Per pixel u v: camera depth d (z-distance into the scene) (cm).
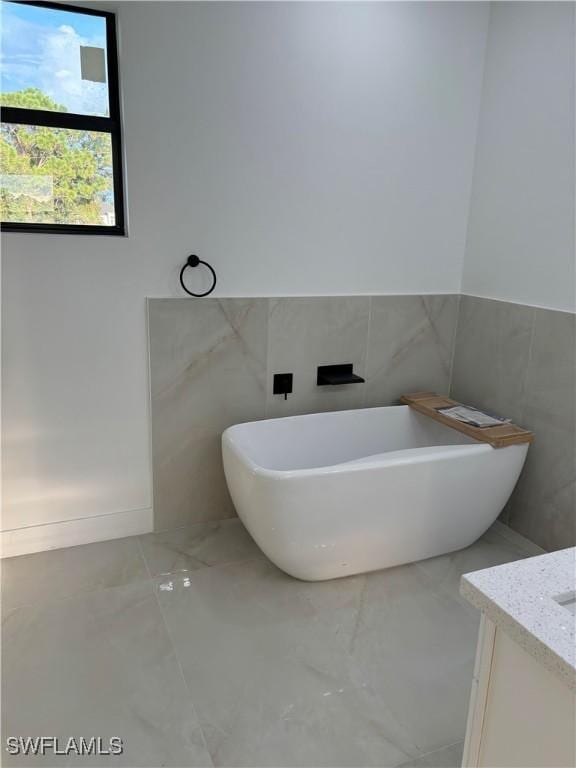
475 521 243
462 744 156
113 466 247
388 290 284
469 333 294
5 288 213
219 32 221
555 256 240
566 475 240
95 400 237
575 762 81
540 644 81
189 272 240
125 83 212
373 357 287
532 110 246
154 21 211
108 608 207
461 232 293
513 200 261
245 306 251
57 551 243
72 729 157
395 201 273
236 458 217
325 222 261
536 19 240
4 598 211
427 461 218
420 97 264
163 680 175
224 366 254
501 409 274
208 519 270
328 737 157
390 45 251
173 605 210
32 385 225
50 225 222
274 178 245
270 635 195
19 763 147
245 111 233
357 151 258
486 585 96
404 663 184
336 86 246
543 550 253
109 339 233
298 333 266
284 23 230
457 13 260
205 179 233
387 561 232
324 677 178
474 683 100
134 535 258
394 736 158
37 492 237
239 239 246
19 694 168
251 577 228
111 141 223
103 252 224
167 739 155
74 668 178
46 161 217
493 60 267
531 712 88
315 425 268
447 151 278
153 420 247
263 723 161
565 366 237
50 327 222
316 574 223
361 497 210
